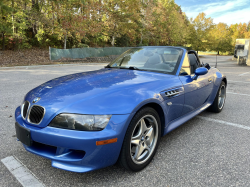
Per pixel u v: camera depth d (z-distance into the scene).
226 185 1.90
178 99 2.59
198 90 3.12
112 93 1.98
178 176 2.03
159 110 2.33
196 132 3.19
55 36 22.48
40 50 20.39
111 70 2.97
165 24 38.38
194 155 2.46
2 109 4.04
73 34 23.62
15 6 17.45
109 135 1.73
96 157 1.74
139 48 3.53
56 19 20.66
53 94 2.02
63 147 1.72
